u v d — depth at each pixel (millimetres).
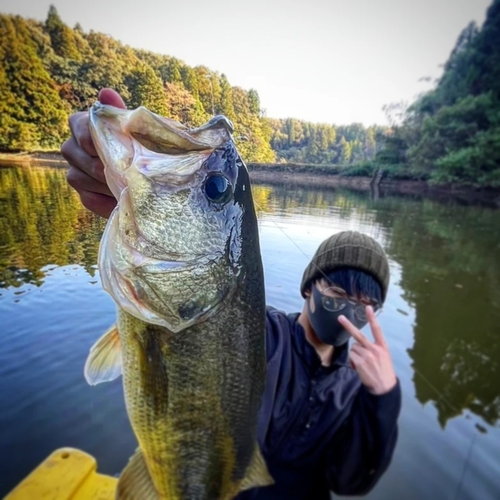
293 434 1628
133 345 1086
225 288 1090
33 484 1821
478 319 6152
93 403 3387
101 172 1041
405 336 5312
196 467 1162
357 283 1716
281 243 6266
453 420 3592
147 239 1011
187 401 1108
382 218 12234
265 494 1653
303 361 1680
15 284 4500
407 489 2697
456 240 11438
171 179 1022
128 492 1191
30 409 3244
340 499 2514
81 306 4273
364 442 1542
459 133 19484
